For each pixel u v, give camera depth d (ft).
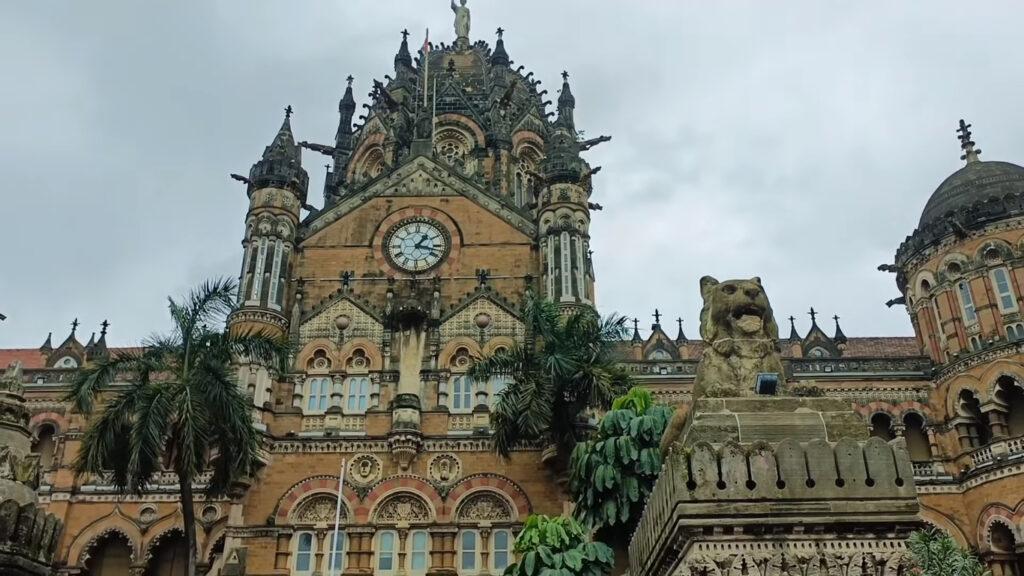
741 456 31.94
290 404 129.49
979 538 128.36
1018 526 124.16
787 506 31.07
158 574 132.16
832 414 34.12
